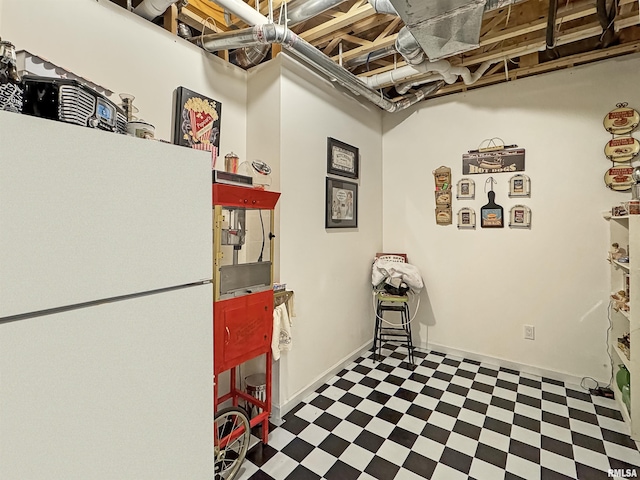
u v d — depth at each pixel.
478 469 1.66
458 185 3.06
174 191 0.88
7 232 0.59
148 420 0.81
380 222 3.46
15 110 0.75
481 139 2.94
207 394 0.97
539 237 2.70
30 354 0.62
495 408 2.21
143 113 1.69
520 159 2.76
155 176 0.83
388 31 2.20
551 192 2.65
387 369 2.82
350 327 2.97
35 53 1.31
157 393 0.83
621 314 2.32
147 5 1.64
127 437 0.77
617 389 2.24
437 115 3.16
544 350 2.69
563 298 2.61
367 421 2.07
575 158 2.55
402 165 3.37
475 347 3.01
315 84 2.49
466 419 2.08
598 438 1.88
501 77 2.75
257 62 2.25
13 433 0.60
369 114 3.24
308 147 2.42
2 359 0.58
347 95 2.88
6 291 0.59
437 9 1.56
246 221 2.28
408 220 3.35
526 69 2.65
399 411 2.18
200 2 2.02
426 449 1.81
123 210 0.76
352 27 2.25
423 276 3.28
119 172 0.75
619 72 2.39
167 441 0.86
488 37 2.16
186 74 1.90
